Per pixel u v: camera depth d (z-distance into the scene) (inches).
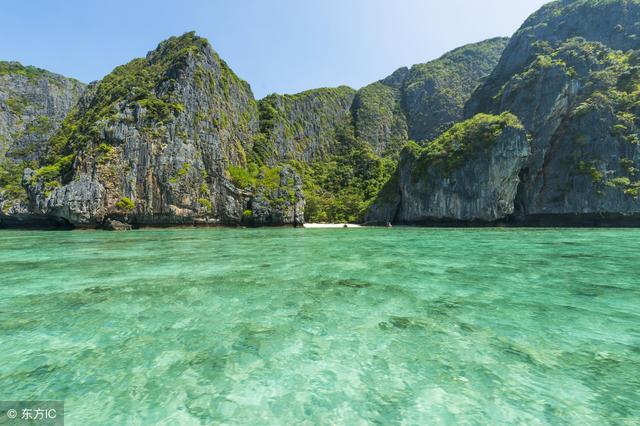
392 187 3248.0
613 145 2314.2
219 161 2618.1
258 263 725.9
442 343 297.6
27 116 3924.7
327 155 5251.0
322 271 629.3
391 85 7076.8
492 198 2539.4
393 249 992.2
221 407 207.5
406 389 225.8
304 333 322.3
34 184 2098.9
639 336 311.9
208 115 2736.2
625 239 1254.3
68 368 253.9
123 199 2092.8
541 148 2566.4
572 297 444.5
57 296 448.8
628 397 214.1
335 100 6181.1
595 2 3321.9
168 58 2952.8
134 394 220.8
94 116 2440.9
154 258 800.9
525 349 284.8
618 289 486.0
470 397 215.8
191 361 266.1
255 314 377.7
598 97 2456.9
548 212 2500.0
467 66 6461.6
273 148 3996.1
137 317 366.0
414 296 451.5
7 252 907.4
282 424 191.2
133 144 2181.3
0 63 4202.8
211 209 2479.1
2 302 419.8
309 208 3560.5
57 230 2044.8
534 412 199.8
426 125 5757.9
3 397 216.7
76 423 192.1
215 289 489.1
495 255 841.5
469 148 2637.8
